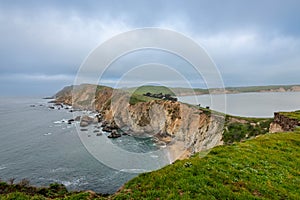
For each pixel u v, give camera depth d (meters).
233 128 54.81
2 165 47.94
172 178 12.26
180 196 10.54
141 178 12.41
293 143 22.94
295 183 13.49
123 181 38.00
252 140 23.64
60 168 44.44
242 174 13.45
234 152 17.58
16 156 52.62
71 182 39.41
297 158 18.34
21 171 44.84
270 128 49.75
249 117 63.44
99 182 38.22
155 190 11.19
